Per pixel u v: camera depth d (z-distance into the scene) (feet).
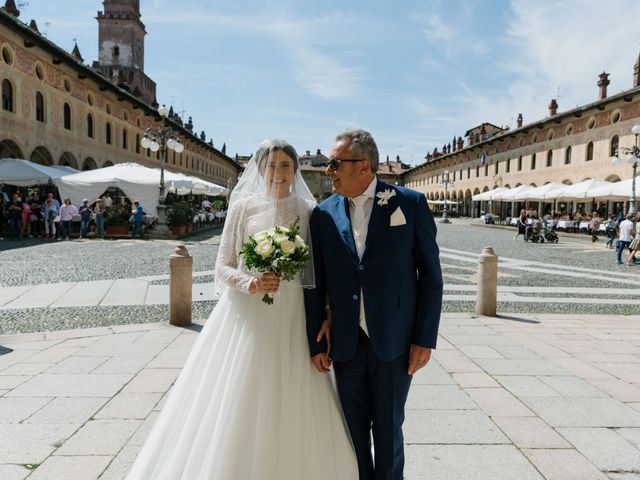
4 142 67.87
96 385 12.48
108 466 8.60
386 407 7.01
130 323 20.20
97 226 64.03
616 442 9.88
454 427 10.46
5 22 63.00
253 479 6.80
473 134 204.33
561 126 118.83
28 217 60.80
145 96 192.75
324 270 7.44
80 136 88.02
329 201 7.58
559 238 88.94
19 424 10.21
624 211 94.48
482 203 173.27
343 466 7.27
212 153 210.18
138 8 191.62
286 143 7.71
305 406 7.22
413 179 271.49
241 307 7.49
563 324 20.65
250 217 7.72
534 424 10.67
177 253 19.01
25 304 23.66
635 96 91.91
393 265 6.88
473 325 20.22
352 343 6.97
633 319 21.98
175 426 7.52
